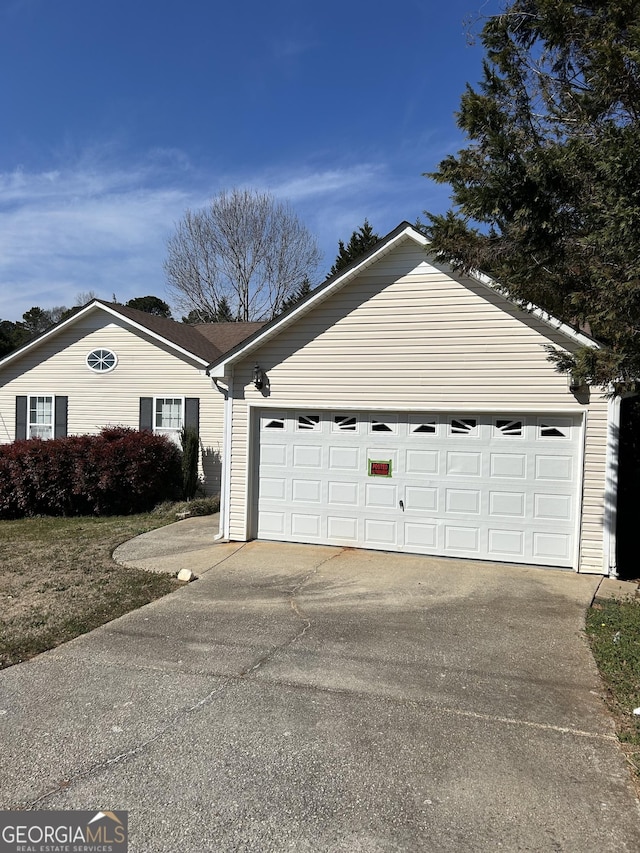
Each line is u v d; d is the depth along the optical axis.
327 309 9.30
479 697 4.44
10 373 16.91
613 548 7.84
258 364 9.68
